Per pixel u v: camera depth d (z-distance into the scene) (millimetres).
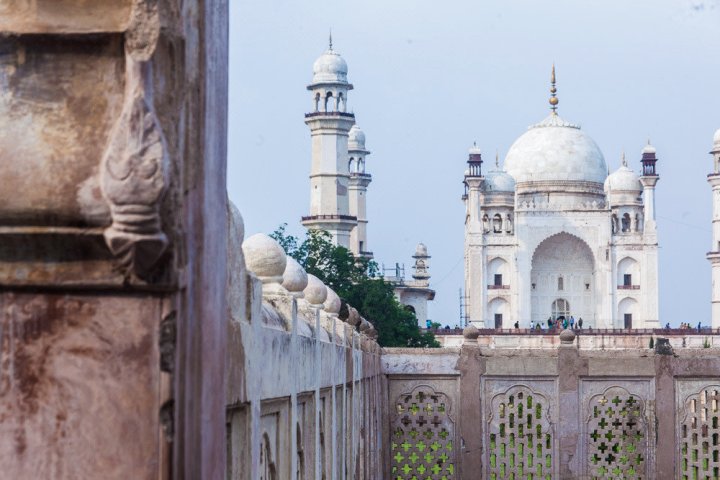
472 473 18656
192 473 3352
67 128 3230
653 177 96000
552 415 18469
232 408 4793
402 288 101500
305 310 8508
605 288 94875
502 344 84375
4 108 3246
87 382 3217
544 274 97750
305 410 7984
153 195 3070
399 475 18906
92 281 3189
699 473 18109
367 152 97750
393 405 18938
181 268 3260
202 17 3568
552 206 95812
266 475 6266
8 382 3227
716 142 97438
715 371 18172
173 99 3281
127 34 3211
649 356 18297
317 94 78750
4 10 3281
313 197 76938
